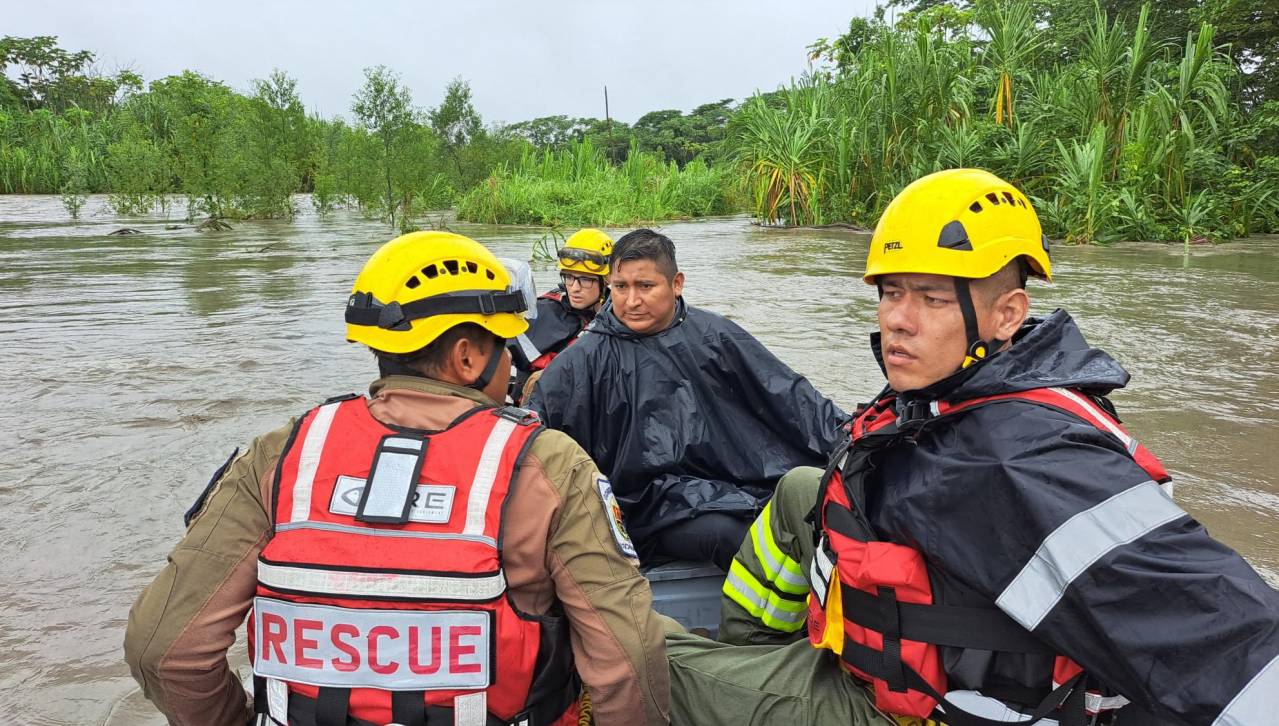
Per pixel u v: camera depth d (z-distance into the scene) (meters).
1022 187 16.95
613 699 1.46
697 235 18.91
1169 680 1.15
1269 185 16.41
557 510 1.42
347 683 1.33
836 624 1.62
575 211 24.45
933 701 1.47
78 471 4.12
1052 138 16.89
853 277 11.04
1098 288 9.60
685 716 1.81
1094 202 15.11
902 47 20.05
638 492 2.77
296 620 1.34
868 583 1.50
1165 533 1.20
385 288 1.51
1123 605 1.18
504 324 1.58
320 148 30.03
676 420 2.72
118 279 11.44
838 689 1.68
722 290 9.84
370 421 1.45
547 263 13.24
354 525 1.35
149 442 4.55
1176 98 16.58
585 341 2.79
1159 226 15.46
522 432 1.45
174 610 1.41
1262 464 3.96
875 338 1.78
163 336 7.47
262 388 5.64
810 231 19.69
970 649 1.41
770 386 2.73
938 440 1.46
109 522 3.54
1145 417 4.72
